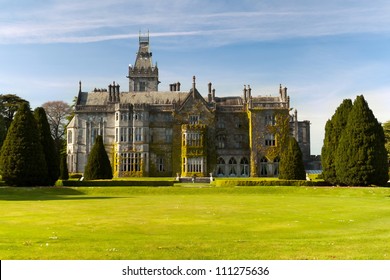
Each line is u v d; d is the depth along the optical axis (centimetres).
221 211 3378
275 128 9506
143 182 6197
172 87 10738
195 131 9362
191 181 8456
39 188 5441
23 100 10362
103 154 7062
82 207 3672
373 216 3091
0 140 8769
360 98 6038
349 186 5994
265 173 9462
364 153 5891
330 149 6388
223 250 1858
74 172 9525
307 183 6078
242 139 9806
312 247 1917
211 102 9756
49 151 6272
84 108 9688
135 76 12106
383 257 1716
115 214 3162
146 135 9450
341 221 2822
